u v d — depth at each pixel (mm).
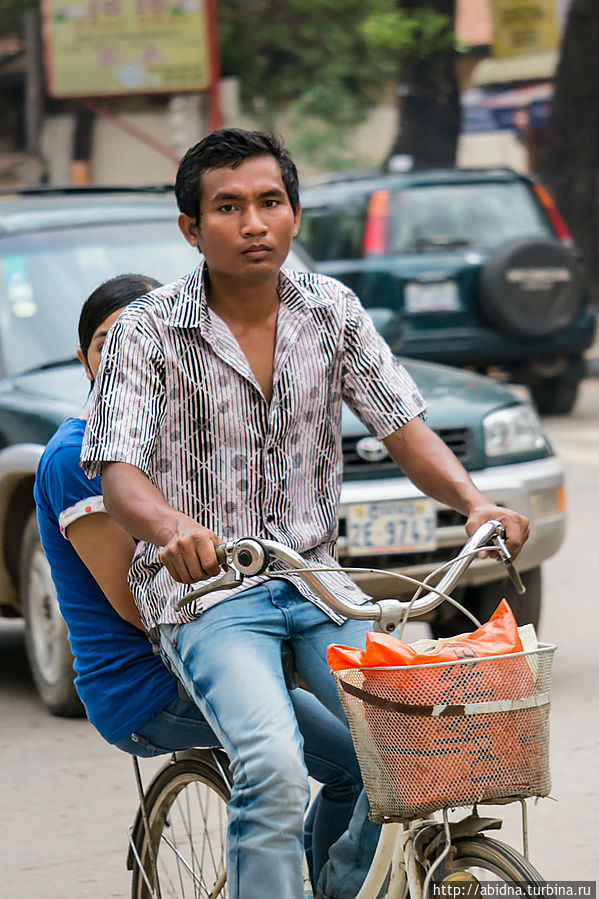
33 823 7141
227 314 4594
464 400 9312
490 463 9156
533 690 3889
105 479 4402
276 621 4492
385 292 18578
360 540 8578
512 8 37500
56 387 8984
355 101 37844
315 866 4871
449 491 4688
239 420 4531
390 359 4816
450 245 19094
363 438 8688
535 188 20062
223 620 4461
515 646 3984
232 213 4461
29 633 9055
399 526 8625
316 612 4543
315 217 19484
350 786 4773
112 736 4949
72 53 35188
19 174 41656
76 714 8867
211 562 4066
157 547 4598
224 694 4332
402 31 31969
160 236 10016
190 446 4539
